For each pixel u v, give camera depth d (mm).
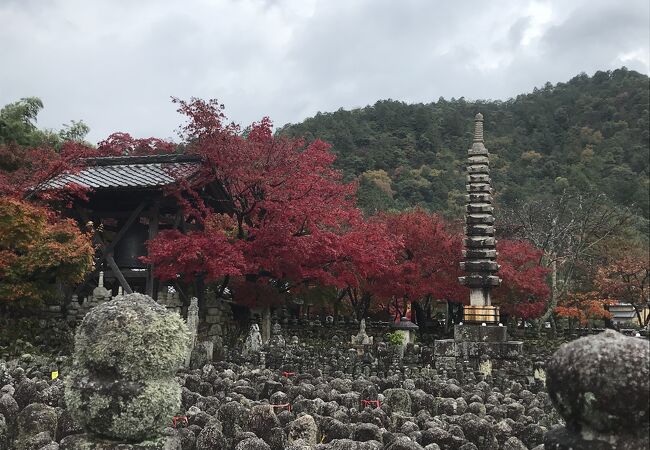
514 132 103688
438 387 16141
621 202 76562
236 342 28438
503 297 40531
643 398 4652
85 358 6777
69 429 9836
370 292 38000
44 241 23625
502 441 11195
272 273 29797
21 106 41188
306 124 93750
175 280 28609
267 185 28328
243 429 10492
